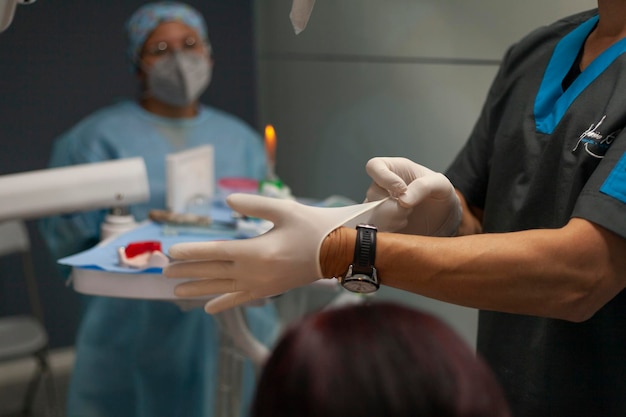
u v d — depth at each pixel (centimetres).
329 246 80
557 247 76
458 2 171
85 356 220
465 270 77
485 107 116
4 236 259
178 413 224
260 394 44
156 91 235
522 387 100
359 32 212
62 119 308
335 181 234
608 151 82
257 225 154
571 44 102
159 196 229
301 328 45
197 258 82
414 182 87
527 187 100
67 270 218
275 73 266
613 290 79
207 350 223
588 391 94
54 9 298
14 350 250
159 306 218
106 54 310
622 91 87
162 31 229
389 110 202
